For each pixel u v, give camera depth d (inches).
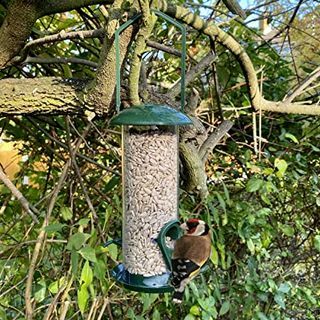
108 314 24.7
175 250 18.9
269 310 27.8
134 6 16.6
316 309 33.0
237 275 26.4
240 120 29.5
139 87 20.8
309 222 31.4
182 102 18.4
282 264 31.8
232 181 27.6
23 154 31.4
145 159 20.5
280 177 24.7
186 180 23.1
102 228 23.0
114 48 16.9
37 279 22.9
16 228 27.7
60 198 27.1
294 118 29.7
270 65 31.0
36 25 26.0
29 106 18.4
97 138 28.1
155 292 19.5
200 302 22.5
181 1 26.5
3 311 20.9
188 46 29.8
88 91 18.3
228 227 25.5
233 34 30.6
